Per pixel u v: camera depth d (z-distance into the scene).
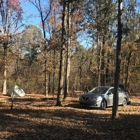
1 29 13.49
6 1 23.70
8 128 9.02
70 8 19.69
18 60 14.86
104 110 15.04
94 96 15.49
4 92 28.86
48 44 15.60
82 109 14.93
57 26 24.91
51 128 9.23
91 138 7.81
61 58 15.91
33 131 8.66
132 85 41.19
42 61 22.53
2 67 15.85
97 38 25.02
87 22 19.73
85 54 33.34
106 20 22.03
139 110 15.05
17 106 15.59
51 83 40.16
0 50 15.49
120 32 10.88
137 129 9.05
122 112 13.88
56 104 16.20
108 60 31.78
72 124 10.04
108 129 9.10
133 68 36.00
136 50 28.69
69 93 28.14
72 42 20.75
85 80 37.72
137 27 24.16
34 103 17.75
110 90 16.66
